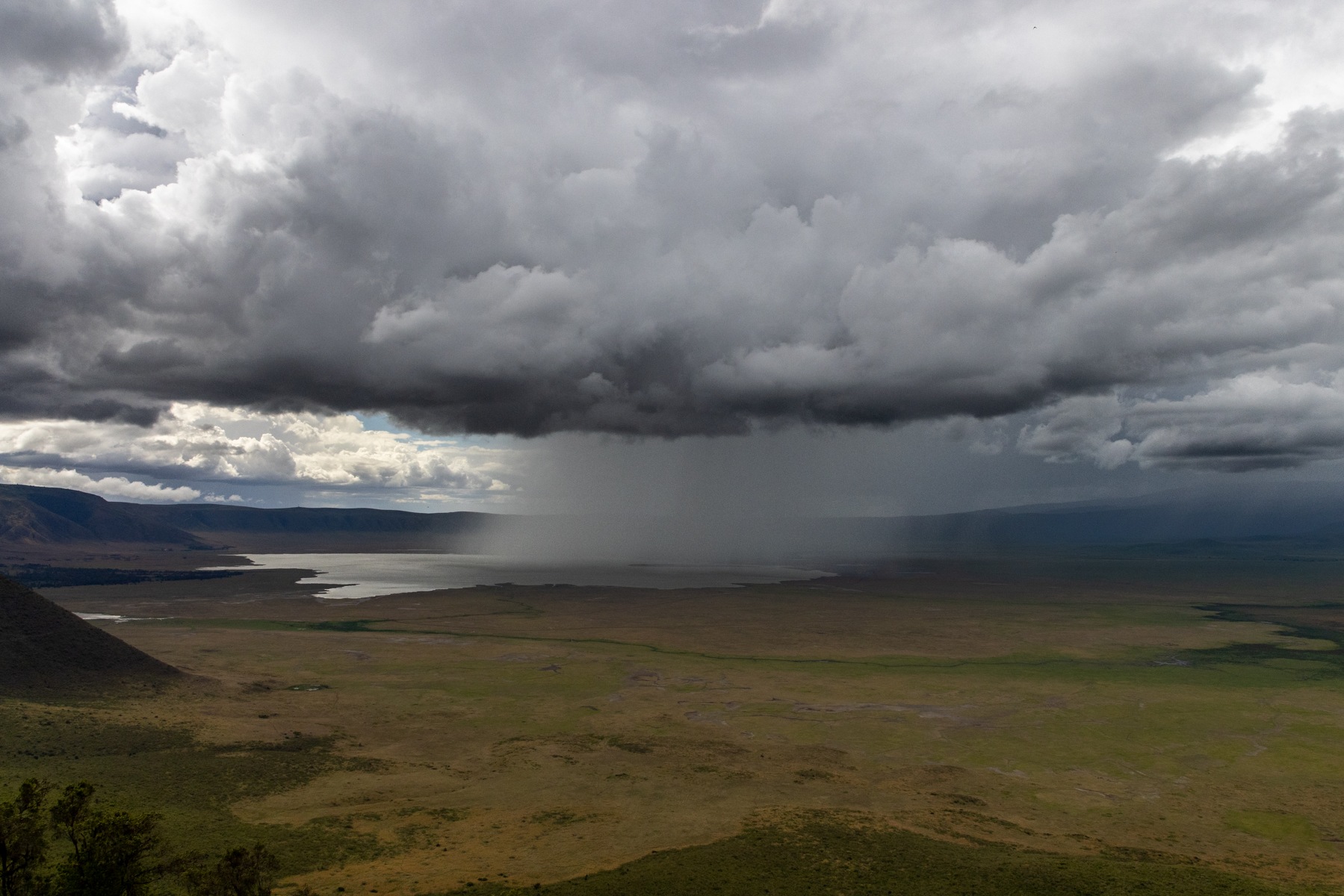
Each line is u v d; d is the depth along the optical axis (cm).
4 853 3862
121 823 4025
